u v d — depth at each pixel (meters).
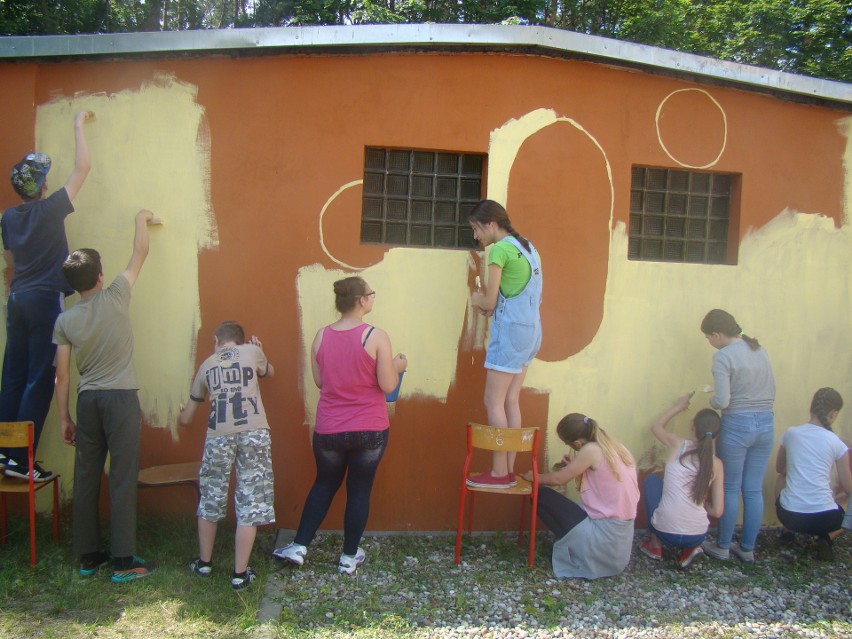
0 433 3.52
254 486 3.54
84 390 3.51
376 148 4.36
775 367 4.76
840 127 4.80
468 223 4.48
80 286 3.51
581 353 4.50
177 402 4.24
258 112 4.21
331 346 3.70
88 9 13.92
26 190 3.84
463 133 4.35
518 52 4.36
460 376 4.39
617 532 3.84
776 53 14.75
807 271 4.78
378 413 3.72
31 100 4.09
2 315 4.12
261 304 4.25
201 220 4.20
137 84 4.15
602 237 4.50
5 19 11.94
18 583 3.46
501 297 3.97
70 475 4.20
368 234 4.42
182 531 4.14
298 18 12.08
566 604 3.61
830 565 4.26
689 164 4.62
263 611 3.35
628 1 14.69
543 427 4.49
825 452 4.28
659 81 4.55
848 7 14.16
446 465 4.41
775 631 3.43
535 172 4.42
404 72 4.29
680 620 3.50
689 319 4.63
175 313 4.21
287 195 4.24
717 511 4.11
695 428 4.16
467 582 3.81
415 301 4.34
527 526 4.52
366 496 3.77
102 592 3.43
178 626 3.16
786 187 4.74
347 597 3.57
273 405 4.27
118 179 4.16
